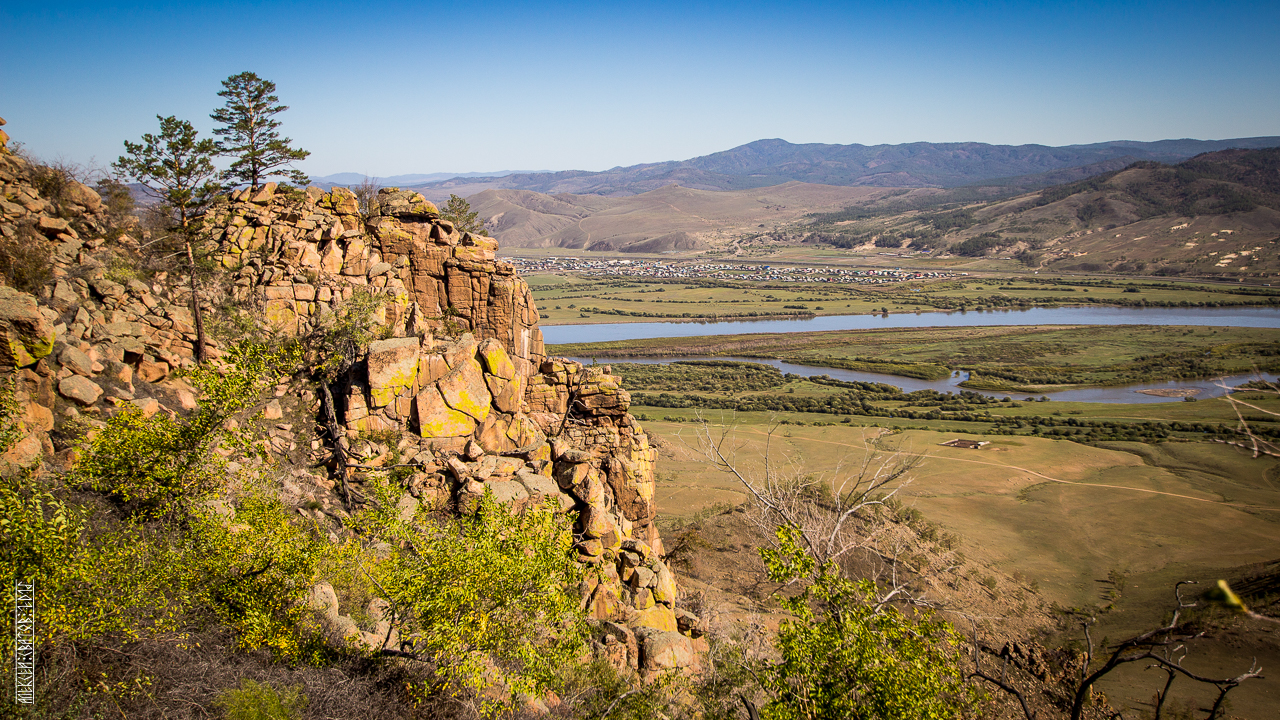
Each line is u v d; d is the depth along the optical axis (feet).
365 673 52.49
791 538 56.39
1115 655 45.14
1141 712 104.94
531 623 54.08
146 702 40.98
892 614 50.52
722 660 71.77
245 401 59.06
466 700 52.39
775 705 48.62
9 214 88.28
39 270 84.17
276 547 52.85
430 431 95.04
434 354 98.27
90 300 88.17
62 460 62.85
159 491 54.44
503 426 101.09
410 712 49.73
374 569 58.13
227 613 50.47
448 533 55.31
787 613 119.14
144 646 43.65
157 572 46.80
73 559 42.39
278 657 49.93
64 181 103.60
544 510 59.52
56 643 40.45
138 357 87.10
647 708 62.44
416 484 87.86
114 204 109.29
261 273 109.70
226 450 68.59
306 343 101.76
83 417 68.95
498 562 51.52
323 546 56.75
